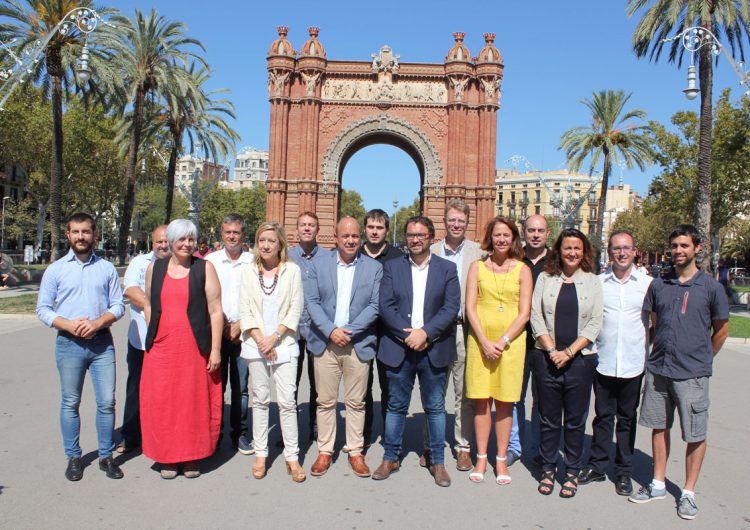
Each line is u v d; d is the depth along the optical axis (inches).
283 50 1883.6
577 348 286.5
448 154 1889.8
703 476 317.4
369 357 313.1
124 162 2417.6
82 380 300.2
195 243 305.0
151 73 1563.7
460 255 357.1
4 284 1368.1
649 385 287.9
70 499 266.5
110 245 4306.1
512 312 305.9
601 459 307.1
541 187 5802.2
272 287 309.3
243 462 324.5
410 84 1908.2
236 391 348.2
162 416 290.5
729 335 912.9
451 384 536.1
